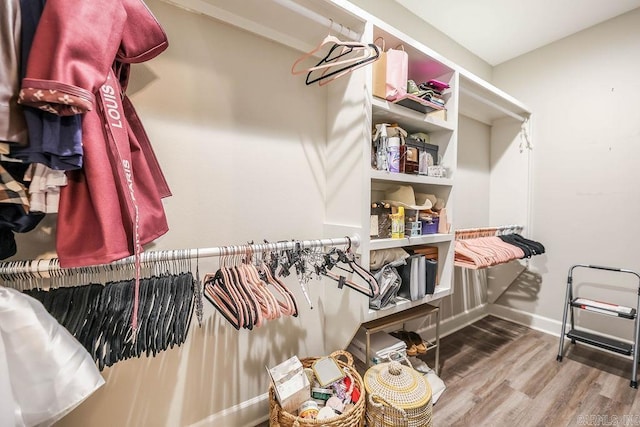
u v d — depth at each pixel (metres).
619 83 2.08
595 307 1.99
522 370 1.89
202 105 1.25
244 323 0.91
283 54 1.48
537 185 2.53
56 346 0.69
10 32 0.60
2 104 0.58
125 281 0.92
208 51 1.26
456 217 2.51
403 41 1.48
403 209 1.59
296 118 1.53
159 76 1.15
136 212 0.78
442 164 1.83
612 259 2.14
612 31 2.11
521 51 2.57
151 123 1.14
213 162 1.29
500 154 2.76
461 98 2.21
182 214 1.22
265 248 1.11
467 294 2.67
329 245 1.29
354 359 1.73
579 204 2.29
